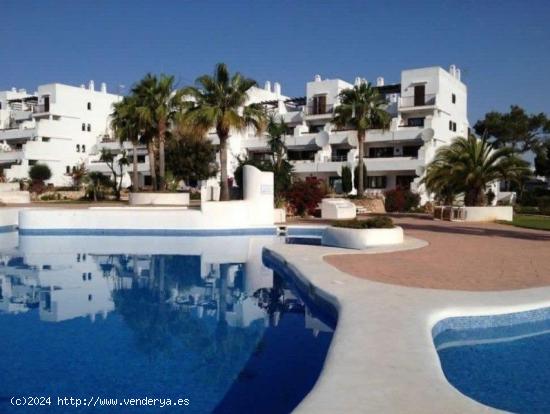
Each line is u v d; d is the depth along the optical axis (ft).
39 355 24.86
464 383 20.90
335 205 99.30
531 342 26.37
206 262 53.57
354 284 33.24
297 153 177.78
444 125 157.28
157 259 55.52
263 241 71.77
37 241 71.26
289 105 199.41
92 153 234.38
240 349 25.94
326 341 27.32
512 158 92.32
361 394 15.67
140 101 127.54
